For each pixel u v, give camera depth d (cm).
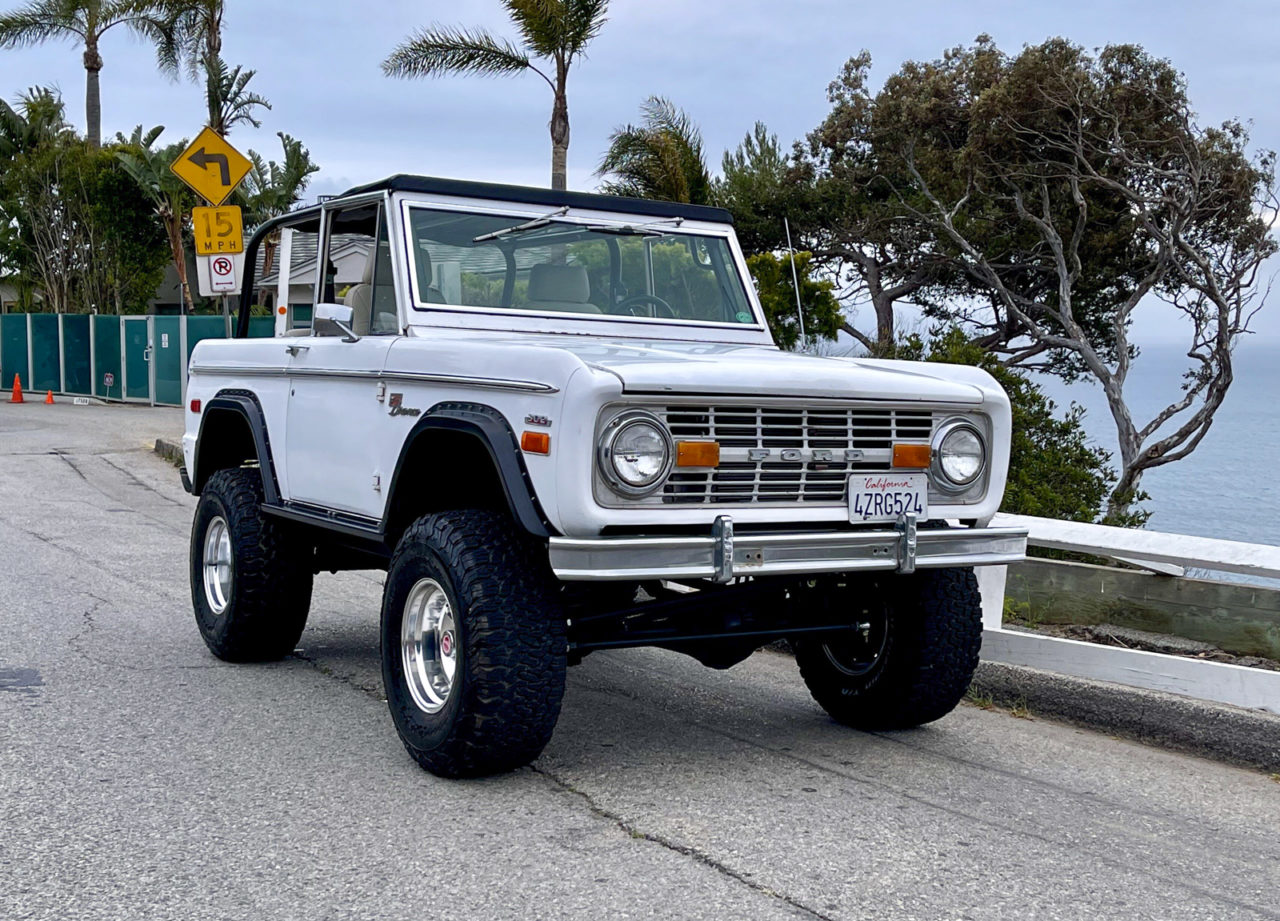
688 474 443
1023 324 3108
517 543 463
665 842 412
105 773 475
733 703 609
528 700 450
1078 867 403
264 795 453
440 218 564
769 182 3325
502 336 554
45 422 2302
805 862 398
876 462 479
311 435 582
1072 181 2539
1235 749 535
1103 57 2583
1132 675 581
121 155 3766
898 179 3173
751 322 631
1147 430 2477
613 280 601
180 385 2694
